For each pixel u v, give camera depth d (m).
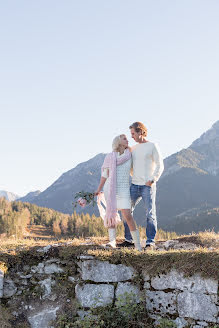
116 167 6.57
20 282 5.93
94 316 5.40
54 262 6.15
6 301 5.69
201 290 4.95
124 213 6.38
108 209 6.46
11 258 5.97
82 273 5.79
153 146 6.73
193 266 5.05
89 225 105.00
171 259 5.28
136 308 5.36
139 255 5.61
